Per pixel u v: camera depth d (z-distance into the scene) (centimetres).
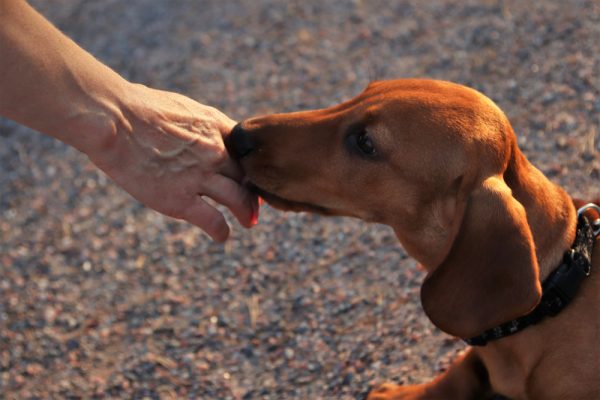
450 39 136
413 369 93
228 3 166
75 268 115
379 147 82
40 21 79
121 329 106
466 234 78
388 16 149
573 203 87
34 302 111
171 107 84
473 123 81
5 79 77
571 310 81
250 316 104
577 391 82
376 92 85
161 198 84
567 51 126
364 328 99
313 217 114
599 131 111
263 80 140
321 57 142
